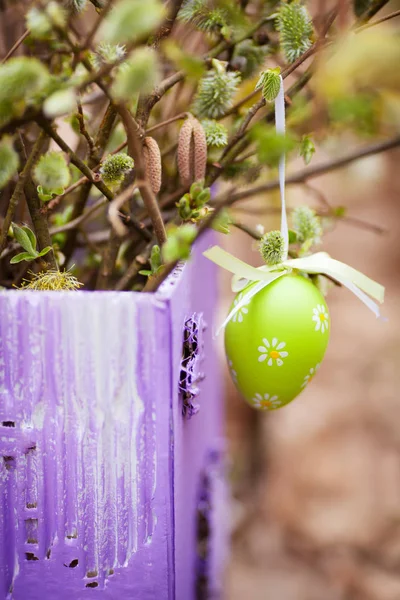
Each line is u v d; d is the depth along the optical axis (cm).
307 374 54
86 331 49
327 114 60
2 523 51
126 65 50
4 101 46
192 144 53
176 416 51
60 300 49
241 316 53
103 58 51
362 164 73
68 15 50
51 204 54
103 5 51
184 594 57
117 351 49
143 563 51
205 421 72
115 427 50
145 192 50
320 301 54
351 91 60
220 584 75
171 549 51
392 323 121
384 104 63
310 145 56
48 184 49
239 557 97
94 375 49
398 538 95
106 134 54
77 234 62
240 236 114
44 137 51
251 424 114
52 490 51
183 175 53
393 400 110
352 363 116
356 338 119
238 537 100
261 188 59
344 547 96
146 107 53
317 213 62
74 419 50
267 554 97
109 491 50
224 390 106
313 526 99
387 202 125
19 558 51
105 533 51
